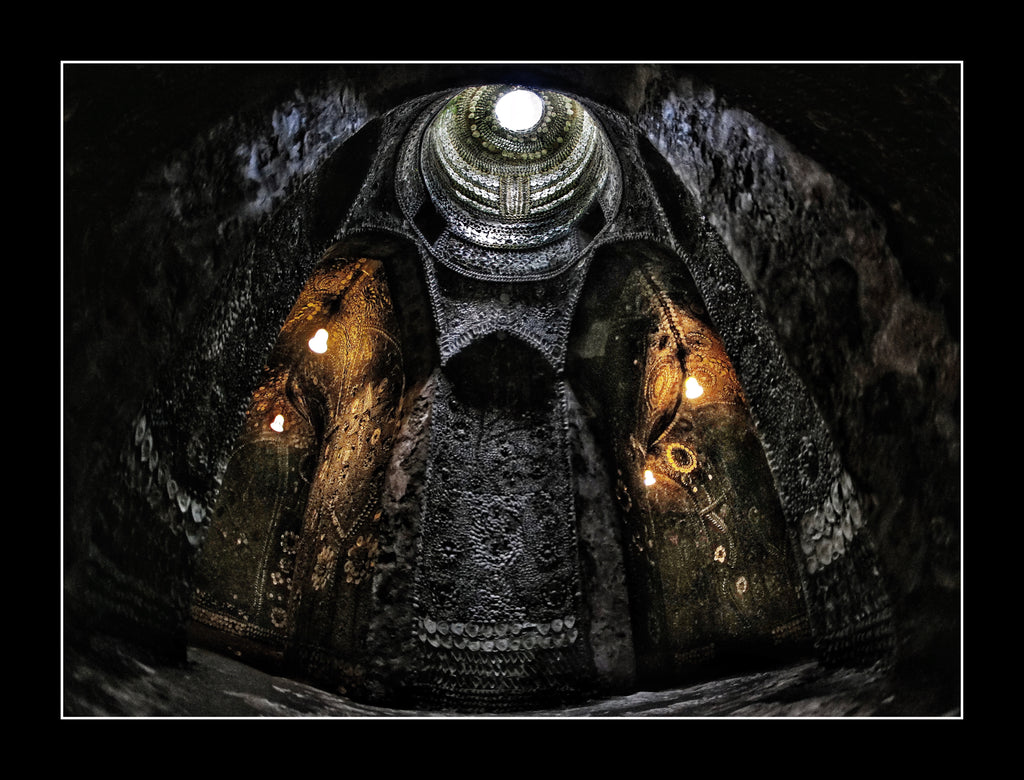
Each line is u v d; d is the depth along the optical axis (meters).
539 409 6.61
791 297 4.23
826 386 4.06
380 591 5.96
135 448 3.51
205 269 3.89
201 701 3.54
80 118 2.99
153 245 3.49
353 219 5.61
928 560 3.35
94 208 3.11
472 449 6.48
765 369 4.54
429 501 6.23
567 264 6.54
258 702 3.98
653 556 6.40
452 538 6.25
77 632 3.01
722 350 6.18
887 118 3.34
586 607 6.16
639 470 6.55
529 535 6.35
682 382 6.38
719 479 6.34
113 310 3.26
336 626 5.98
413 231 6.24
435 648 5.93
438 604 6.06
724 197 4.51
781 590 5.96
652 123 4.64
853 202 3.69
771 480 6.15
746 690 4.71
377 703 5.68
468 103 6.66
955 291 3.21
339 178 5.10
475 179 6.65
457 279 6.53
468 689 5.88
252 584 6.16
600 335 6.57
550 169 6.68
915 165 3.33
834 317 3.95
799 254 4.11
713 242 4.82
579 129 6.63
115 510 3.35
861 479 3.84
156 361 3.59
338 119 4.37
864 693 3.53
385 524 6.13
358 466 6.42
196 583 5.95
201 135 3.57
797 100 3.60
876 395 3.71
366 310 6.48
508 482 6.45
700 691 5.39
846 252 3.80
